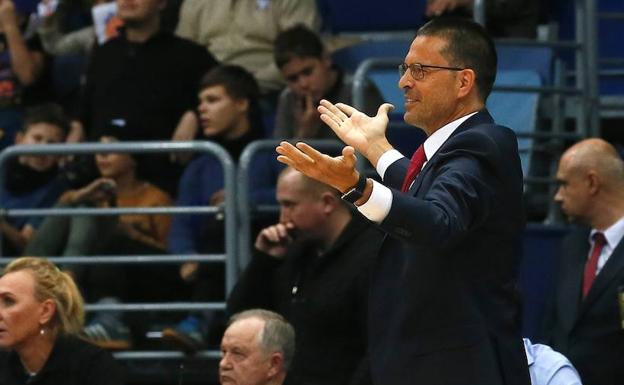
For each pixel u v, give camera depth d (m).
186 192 21.09
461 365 10.73
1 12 26.55
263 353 15.36
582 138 22.09
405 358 10.87
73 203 21.08
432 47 11.16
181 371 17.72
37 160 21.98
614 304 17.12
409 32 25.86
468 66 11.13
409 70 11.22
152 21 23.75
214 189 20.95
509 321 10.94
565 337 17.48
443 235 10.16
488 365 10.73
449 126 11.14
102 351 15.95
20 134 23.80
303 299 16.58
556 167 22.28
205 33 25.38
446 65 11.12
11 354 15.95
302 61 21.41
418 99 11.20
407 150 21.36
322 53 21.58
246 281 17.42
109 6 26.33
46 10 27.89
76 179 22.17
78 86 26.70
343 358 16.31
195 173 21.20
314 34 21.73
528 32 23.58
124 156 21.58
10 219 21.75
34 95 26.48
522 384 10.94
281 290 17.06
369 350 11.26
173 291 21.16
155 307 19.98
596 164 17.67
